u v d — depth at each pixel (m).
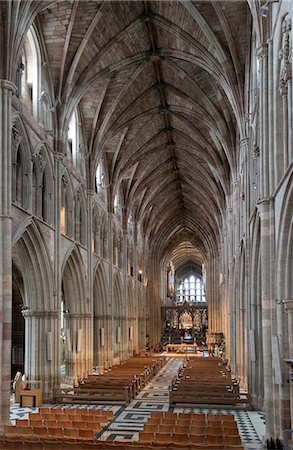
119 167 46.38
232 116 36.69
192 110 39.97
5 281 21.08
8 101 21.95
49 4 24.45
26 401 26.33
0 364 20.48
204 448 13.15
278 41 18.53
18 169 25.56
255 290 26.31
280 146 19.05
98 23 28.91
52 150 30.19
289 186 16.39
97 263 41.09
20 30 22.44
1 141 21.59
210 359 48.22
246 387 33.19
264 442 18.47
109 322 44.38
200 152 47.81
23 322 39.44
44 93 29.22
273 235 19.67
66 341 36.16
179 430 16.20
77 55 29.92
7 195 21.56
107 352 43.94
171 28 30.52
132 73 35.19
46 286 28.69
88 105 36.84
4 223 21.34
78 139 36.34
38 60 28.22
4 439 13.66
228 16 27.06
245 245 30.14
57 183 30.48
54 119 30.56
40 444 13.30
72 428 15.69
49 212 29.48
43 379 28.19
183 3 27.38
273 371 18.86
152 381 38.03
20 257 27.98
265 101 20.42
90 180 38.34
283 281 17.89
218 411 25.62
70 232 33.72
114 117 38.94
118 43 31.73
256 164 24.80
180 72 35.12
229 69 29.52
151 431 16.39
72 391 28.81
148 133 45.88
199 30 29.55
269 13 20.20
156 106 41.81
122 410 25.59
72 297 36.00
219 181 49.75
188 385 28.72
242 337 33.78
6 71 21.84
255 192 25.39
